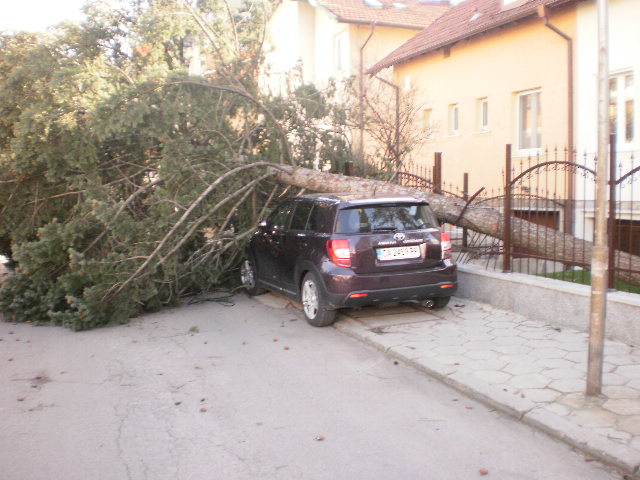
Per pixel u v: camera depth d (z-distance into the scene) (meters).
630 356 5.31
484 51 14.62
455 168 15.95
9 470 3.63
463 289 7.90
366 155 12.18
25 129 7.97
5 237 10.29
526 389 4.62
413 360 5.50
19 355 6.27
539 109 13.44
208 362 5.83
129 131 8.86
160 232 7.98
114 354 6.21
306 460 3.69
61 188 9.23
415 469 3.54
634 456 3.47
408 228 6.75
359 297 6.47
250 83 10.52
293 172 9.72
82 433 4.17
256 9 11.20
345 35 20.81
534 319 6.75
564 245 6.90
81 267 7.29
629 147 11.02
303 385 5.09
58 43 8.90
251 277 9.07
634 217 10.77
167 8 9.61
